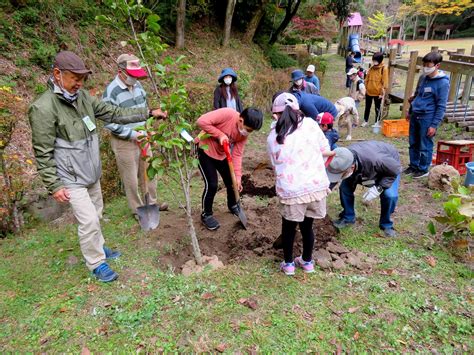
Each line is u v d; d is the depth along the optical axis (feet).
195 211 15.24
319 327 8.75
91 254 10.22
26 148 16.83
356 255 11.94
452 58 29.04
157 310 9.19
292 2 55.36
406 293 10.00
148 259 11.50
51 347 8.19
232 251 12.41
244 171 19.93
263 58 52.34
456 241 12.07
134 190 13.61
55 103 9.14
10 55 21.75
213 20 49.93
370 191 12.19
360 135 26.81
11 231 13.16
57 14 26.35
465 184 16.37
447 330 8.70
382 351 8.19
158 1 41.75
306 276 10.72
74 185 9.79
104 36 30.30
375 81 27.96
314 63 59.98
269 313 9.16
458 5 126.82
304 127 9.75
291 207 9.71
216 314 9.09
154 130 9.75
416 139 18.79
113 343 8.27
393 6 147.64
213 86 25.11
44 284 10.32
